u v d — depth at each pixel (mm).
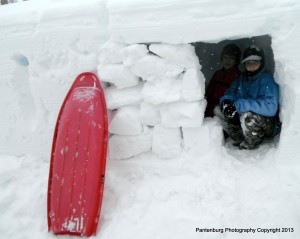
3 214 2221
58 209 2055
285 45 2062
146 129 2395
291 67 2088
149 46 2252
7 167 2635
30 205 2258
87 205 2016
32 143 2719
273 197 2023
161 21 2164
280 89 2422
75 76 2445
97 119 2160
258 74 2588
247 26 2066
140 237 1909
